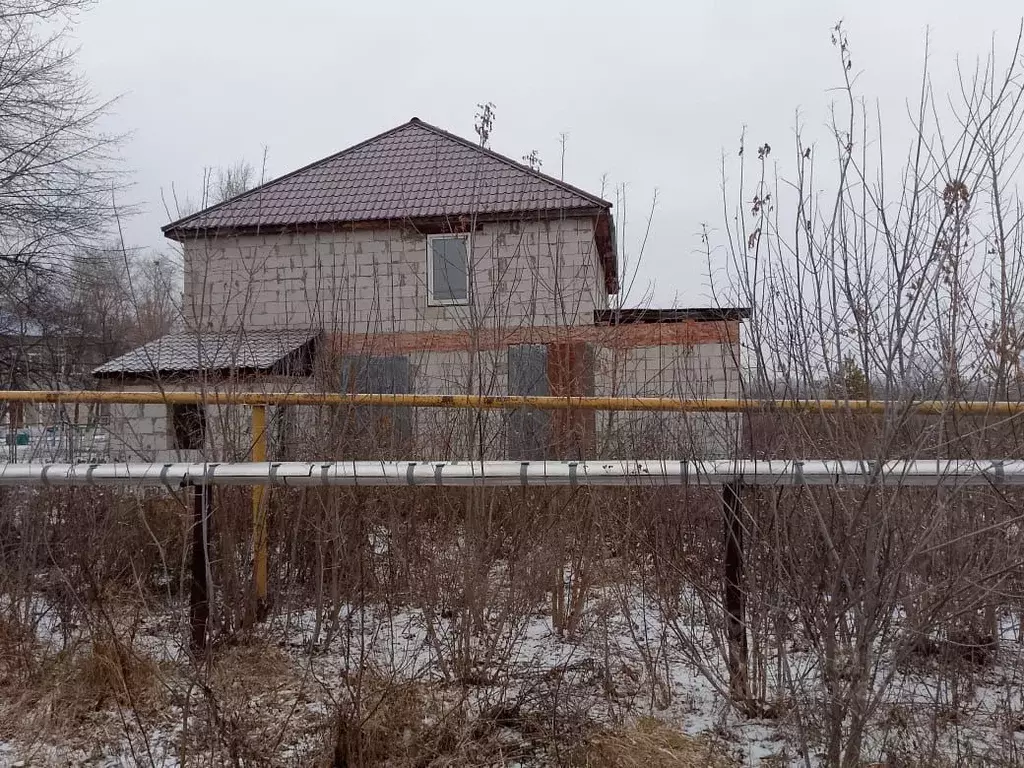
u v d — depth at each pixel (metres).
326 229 12.52
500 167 13.90
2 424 4.07
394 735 2.45
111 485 3.12
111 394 3.76
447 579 3.19
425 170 14.34
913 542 2.18
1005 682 2.69
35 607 3.46
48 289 13.74
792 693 2.34
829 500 2.33
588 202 10.38
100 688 2.87
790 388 2.44
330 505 3.44
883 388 2.25
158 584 3.71
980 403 2.44
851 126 2.34
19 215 13.90
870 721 2.38
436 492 3.38
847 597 2.24
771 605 2.49
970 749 2.36
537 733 2.53
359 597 3.26
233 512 3.48
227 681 2.86
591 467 2.88
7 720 2.78
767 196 2.50
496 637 3.03
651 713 2.69
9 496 3.61
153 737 2.61
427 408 3.84
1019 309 2.47
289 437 3.81
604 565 3.33
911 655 2.48
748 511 2.57
